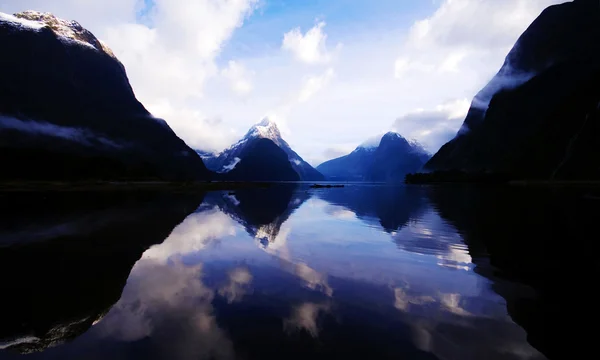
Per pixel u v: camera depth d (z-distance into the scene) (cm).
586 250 1196
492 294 761
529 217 2177
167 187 8306
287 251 1262
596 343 524
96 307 679
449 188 9388
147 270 979
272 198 5066
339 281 872
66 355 495
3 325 593
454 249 1272
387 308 679
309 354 490
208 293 772
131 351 506
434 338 546
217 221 2153
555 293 757
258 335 554
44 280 873
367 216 2522
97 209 2756
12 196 4141
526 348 513
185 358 482
